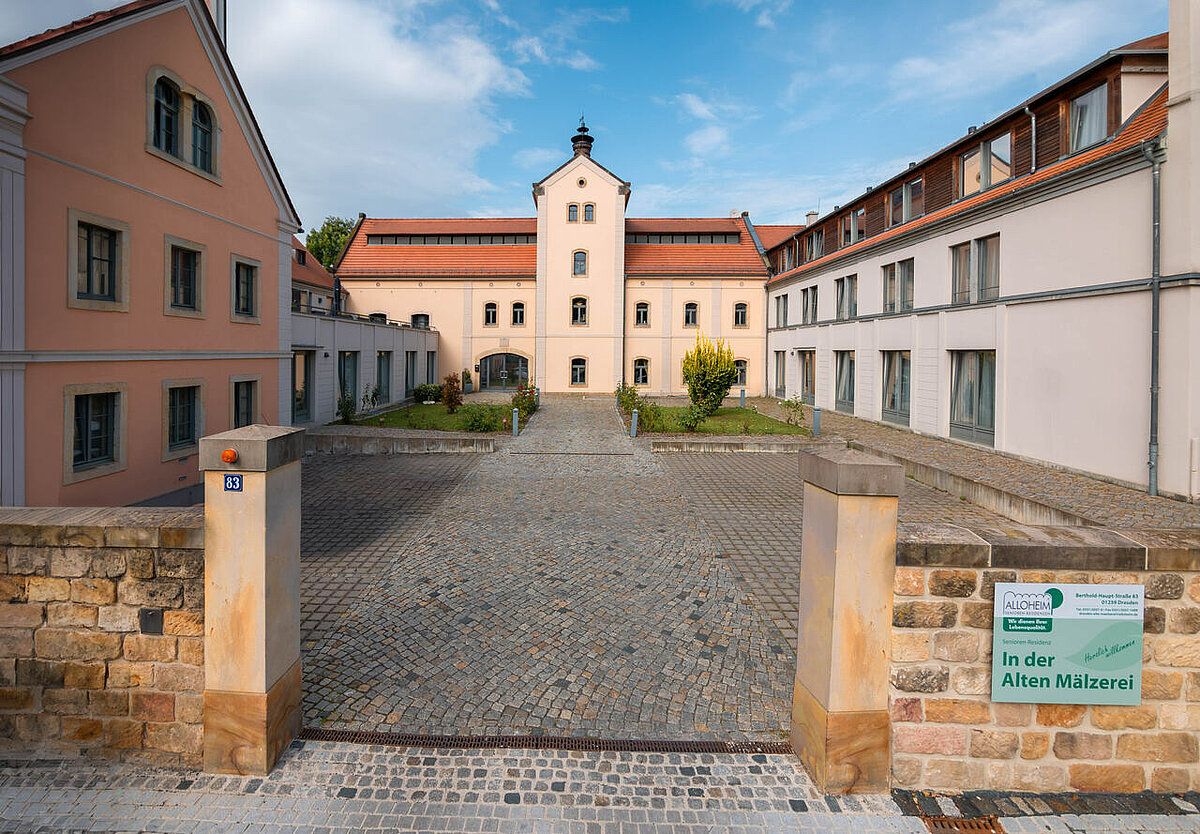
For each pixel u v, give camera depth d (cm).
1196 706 368
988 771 372
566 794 367
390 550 854
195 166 1202
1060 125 1412
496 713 468
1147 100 1259
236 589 374
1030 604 363
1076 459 1295
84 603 387
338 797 361
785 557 844
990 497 1166
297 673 422
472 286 3719
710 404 2294
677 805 359
